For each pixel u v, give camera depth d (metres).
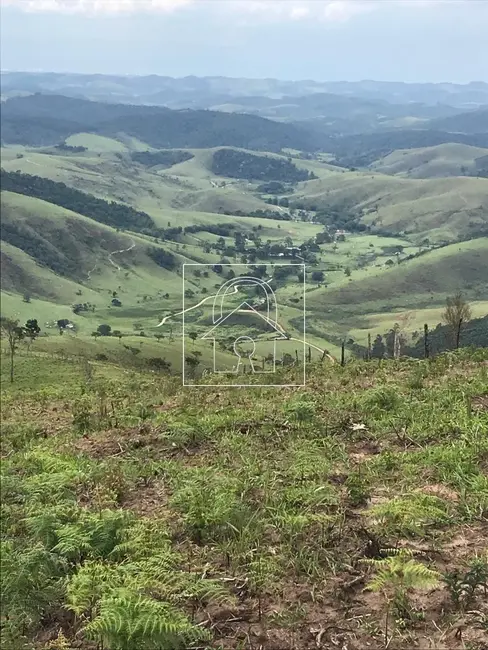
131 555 4.95
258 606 4.35
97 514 5.69
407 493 5.90
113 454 8.66
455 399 9.50
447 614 4.14
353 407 9.67
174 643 3.83
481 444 7.19
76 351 90.50
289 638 4.05
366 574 4.66
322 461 7.01
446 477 6.39
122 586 4.33
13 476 7.64
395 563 4.33
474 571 4.30
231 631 4.14
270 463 7.30
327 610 4.30
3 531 6.05
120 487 6.84
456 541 5.07
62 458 8.12
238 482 6.49
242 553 4.98
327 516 5.34
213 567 4.89
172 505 6.14
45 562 4.82
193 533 5.51
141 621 3.74
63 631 4.31
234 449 8.11
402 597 4.22
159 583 4.36
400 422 8.52
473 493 5.91
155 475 7.40
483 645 3.82
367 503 5.93
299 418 9.20
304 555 4.93
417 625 4.06
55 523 5.47
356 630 4.07
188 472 7.10
